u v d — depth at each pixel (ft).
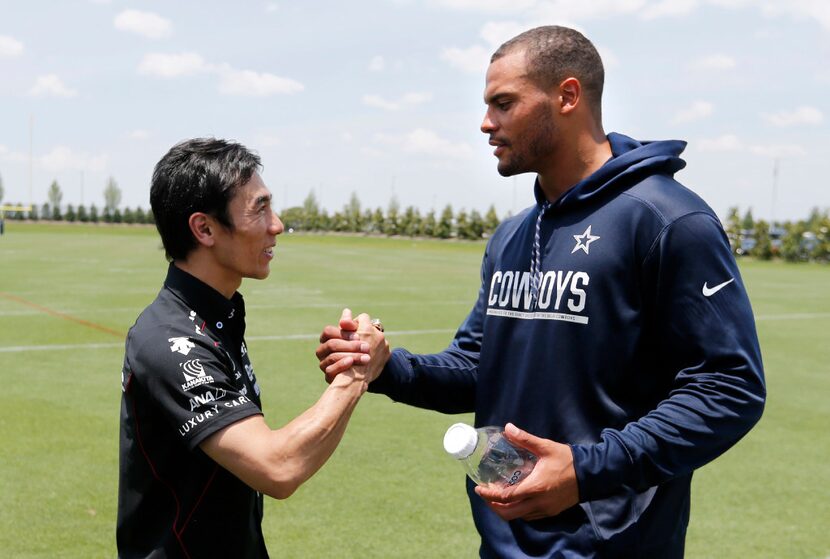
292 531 13.57
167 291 6.24
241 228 6.12
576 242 6.82
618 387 6.69
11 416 20.34
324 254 123.54
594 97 6.92
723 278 6.30
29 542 12.81
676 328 6.37
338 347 6.51
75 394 22.93
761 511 14.98
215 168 6.04
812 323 45.01
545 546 6.87
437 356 8.12
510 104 6.80
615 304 6.60
